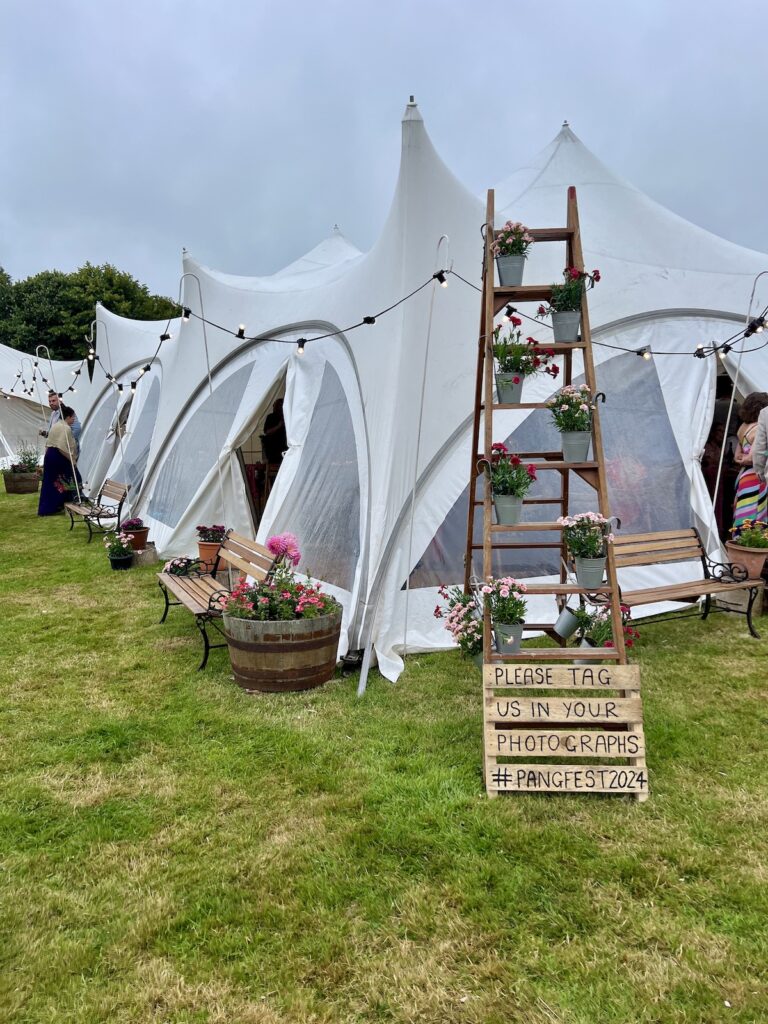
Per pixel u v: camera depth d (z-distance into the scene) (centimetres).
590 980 208
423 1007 201
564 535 354
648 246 666
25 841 282
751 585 511
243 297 811
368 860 265
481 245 517
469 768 332
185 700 418
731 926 227
